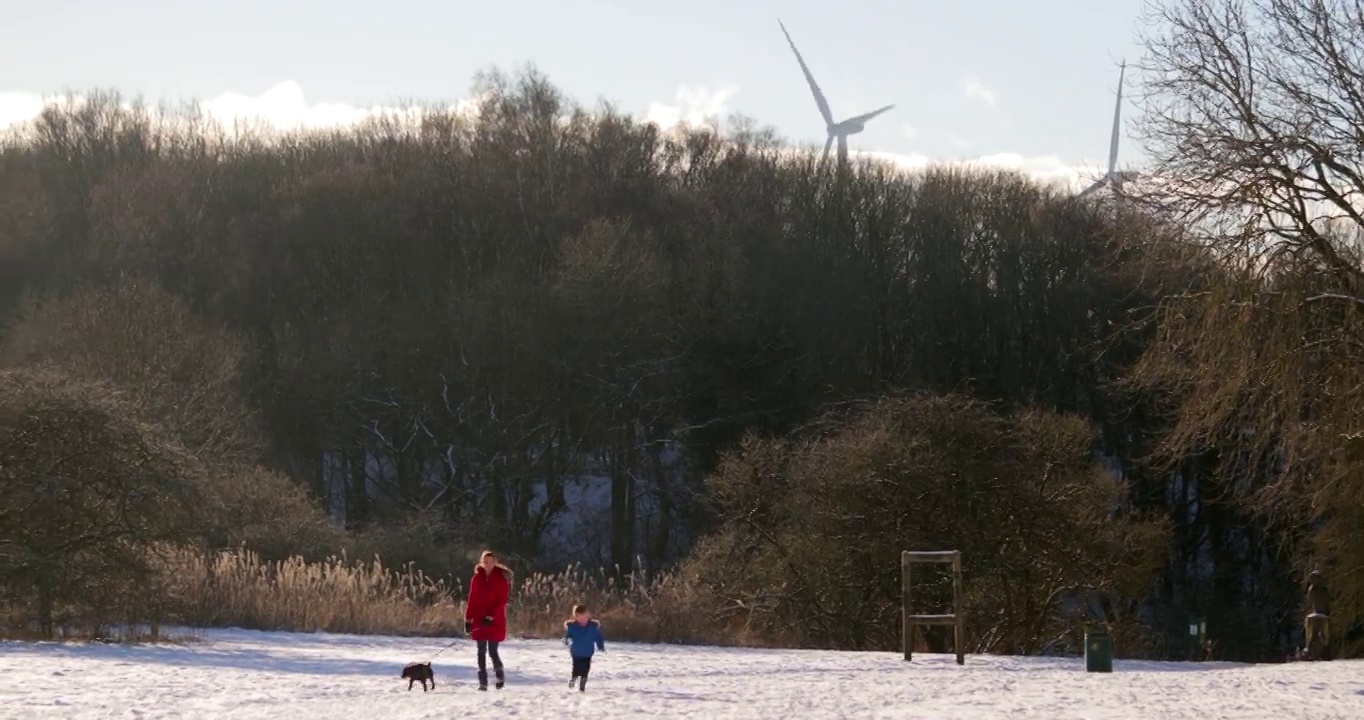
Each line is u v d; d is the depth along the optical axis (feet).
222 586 114.21
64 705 54.03
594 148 280.31
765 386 239.91
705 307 241.55
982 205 263.49
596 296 234.38
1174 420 146.00
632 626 125.70
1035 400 238.27
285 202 259.39
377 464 245.86
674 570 185.57
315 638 105.40
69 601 97.25
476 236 262.26
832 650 119.75
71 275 243.60
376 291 247.29
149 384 176.04
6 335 220.43
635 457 241.14
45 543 96.84
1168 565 213.46
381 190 262.88
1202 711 57.98
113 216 254.06
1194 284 108.27
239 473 171.94
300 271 250.78
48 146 288.92
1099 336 226.38
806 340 243.19
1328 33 105.60
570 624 68.13
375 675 76.23
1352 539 132.57
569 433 239.50
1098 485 143.33
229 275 252.83
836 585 138.62
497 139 282.97
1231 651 209.36
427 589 130.52
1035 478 138.51
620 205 268.41
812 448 149.38
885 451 138.41
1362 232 106.42
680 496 240.12
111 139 291.58
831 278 251.60
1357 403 104.83
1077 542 138.72
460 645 103.45
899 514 136.98
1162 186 105.81
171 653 85.61
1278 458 123.03
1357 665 94.22
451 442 232.94
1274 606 211.41
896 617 137.28
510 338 233.76
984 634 138.00
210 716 51.34
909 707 59.31
